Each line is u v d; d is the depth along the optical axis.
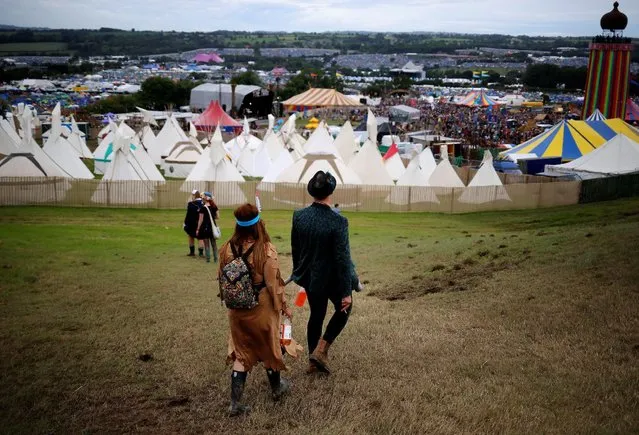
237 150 49.75
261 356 5.52
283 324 5.86
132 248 17.56
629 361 6.08
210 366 6.77
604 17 60.56
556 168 36.09
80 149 52.94
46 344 7.62
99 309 9.67
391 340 7.43
